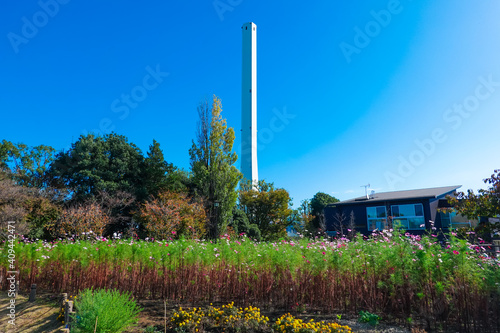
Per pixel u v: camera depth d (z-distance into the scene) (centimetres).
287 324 484
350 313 578
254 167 4762
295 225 3142
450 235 628
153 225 1728
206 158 2231
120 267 770
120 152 2759
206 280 688
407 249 607
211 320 523
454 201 912
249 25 5075
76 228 1716
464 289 504
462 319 486
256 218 2959
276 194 2912
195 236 1661
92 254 865
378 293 575
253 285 652
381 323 520
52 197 1912
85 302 486
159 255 789
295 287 613
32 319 609
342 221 2845
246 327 490
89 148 2616
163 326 529
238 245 851
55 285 805
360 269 638
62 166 2602
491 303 495
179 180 2777
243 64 5047
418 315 539
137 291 715
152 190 2652
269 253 749
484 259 595
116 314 471
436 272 545
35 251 911
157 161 2784
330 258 650
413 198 2495
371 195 2961
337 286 611
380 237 824
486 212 832
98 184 2394
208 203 2098
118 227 2419
